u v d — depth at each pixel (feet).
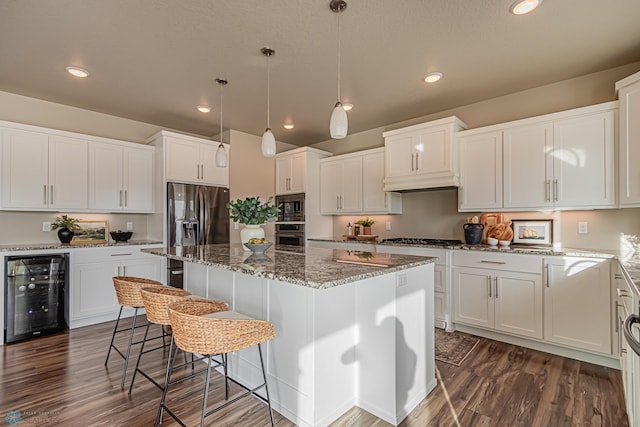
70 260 10.73
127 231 13.35
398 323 5.96
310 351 5.75
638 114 7.73
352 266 6.06
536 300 8.96
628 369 5.49
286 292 6.23
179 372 7.84
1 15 6.84
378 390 6.10
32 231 11.66
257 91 10.97
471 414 6.16
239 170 15.87
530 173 9.92
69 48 8.23
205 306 6.25
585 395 6.77
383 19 7.06
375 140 15.70
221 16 6.95
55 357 8.55
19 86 10.53
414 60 8.87
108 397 6.69
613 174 8.53
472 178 11.21
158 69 9.37
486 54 8.57
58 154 11.33
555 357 8.63
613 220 9.26
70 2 6.46
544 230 10.36
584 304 8.23
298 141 18.11
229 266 6.18
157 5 6.57
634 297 5.32
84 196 11.86
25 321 9.81
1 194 10.23
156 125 14.80
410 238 13.88
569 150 9.23
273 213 9.41
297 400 5.96
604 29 7.42
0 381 7.30
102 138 12.34
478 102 12.03
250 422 5.98
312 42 7.97
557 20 7.07
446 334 10.40
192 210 13.69
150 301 6.25
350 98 11.64
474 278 10.17
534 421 5.93
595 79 9.68
